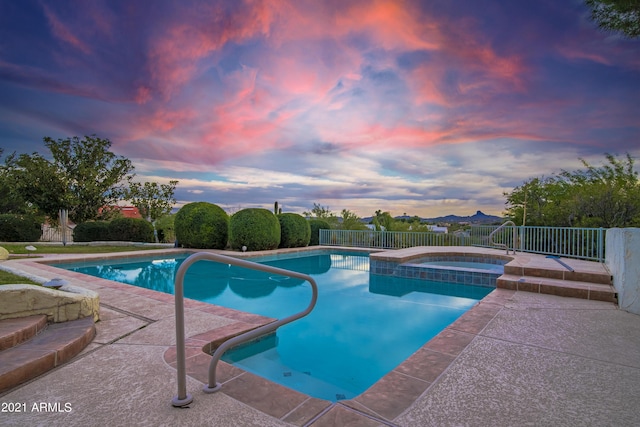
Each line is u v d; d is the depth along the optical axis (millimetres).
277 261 10617
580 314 3674
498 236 9945
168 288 6801
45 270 6613
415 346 3662
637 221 9086
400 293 6328
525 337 2947
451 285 6914
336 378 2877
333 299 5895
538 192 13062
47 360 2227
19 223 13484
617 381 2117
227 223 12109
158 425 1602
